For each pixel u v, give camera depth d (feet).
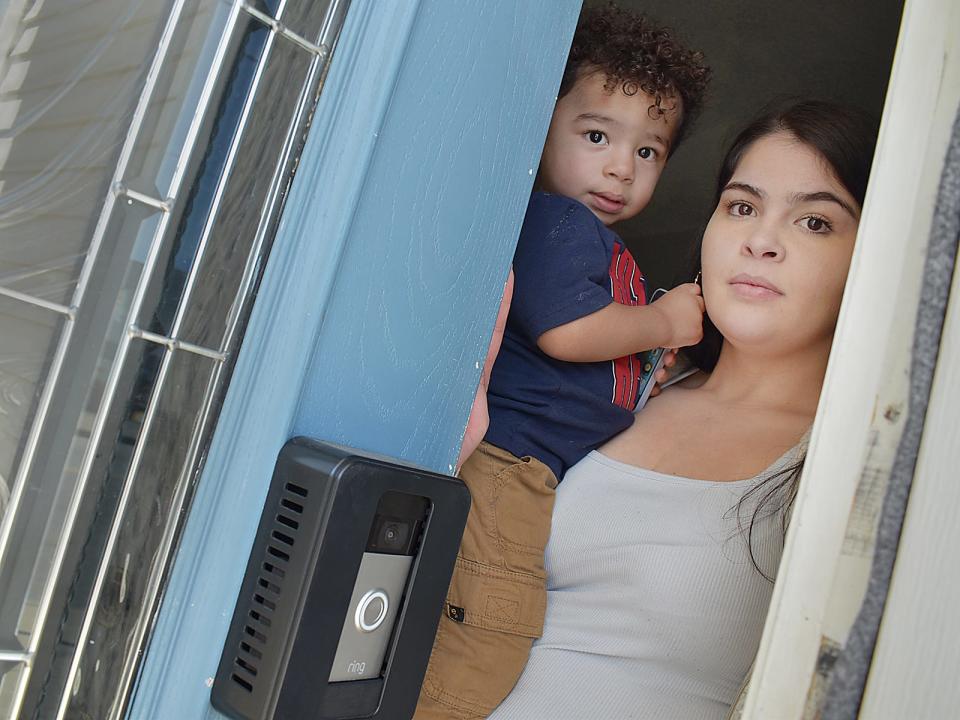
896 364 2.04
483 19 2.66
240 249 2.35
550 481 3.93
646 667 3.52
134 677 2.27
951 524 1.90
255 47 2.28
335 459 2.27
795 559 2.07
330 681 2.34
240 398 2.36
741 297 4.01
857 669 1.95
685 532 3.61
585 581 3.76
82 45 2.21
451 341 2.81
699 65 4.69
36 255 2.14
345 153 2.41
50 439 2.14
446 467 2.89
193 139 2.23
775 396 4.05
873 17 6.16
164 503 2.29
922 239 2.07
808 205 3.92
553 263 4.03
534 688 3.59
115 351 2.19
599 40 4.51
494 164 2.82
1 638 2.11
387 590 2.45
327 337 2.47
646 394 4.41
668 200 7.18
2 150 2.12
